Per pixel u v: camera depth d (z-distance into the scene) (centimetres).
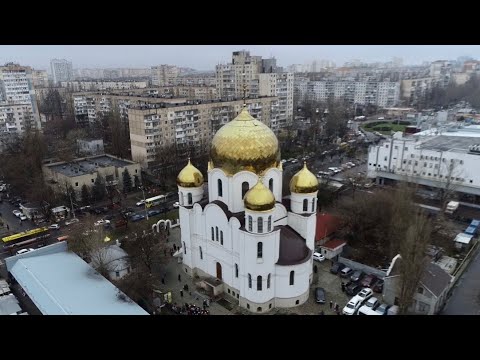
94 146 13250
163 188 10369
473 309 5312
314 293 5684
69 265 5909
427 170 9650
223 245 5528
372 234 7162
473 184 8969
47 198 8712
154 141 11738
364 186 10119
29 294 5353
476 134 11681
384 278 5391
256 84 17162
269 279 5200
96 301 4991
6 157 10931
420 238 5069
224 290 5722
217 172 5422
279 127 16312
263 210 4775
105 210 8956
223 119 13650
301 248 5366
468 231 7469
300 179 5528
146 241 6378
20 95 16438
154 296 5588
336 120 16162
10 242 7450
